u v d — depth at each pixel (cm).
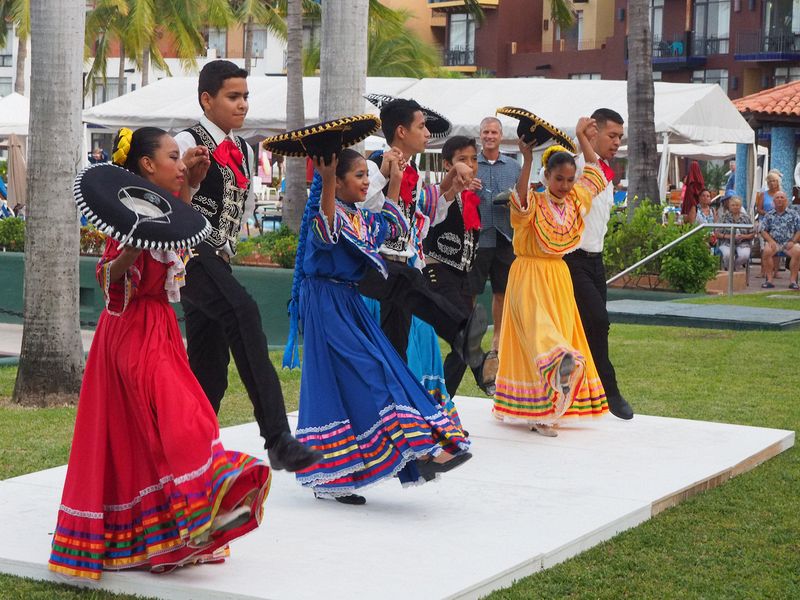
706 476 663
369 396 579
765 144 4222
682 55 4997
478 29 5762
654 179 2064
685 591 499
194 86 2642
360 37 1084
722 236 2009
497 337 1007
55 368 931
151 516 470
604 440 749
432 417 580
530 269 753
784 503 637
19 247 1894
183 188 509
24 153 2798
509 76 5709
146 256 469
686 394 958
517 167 988
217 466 458
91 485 470
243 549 517
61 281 932
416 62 5028
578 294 783
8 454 732
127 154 490
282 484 638
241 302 521
